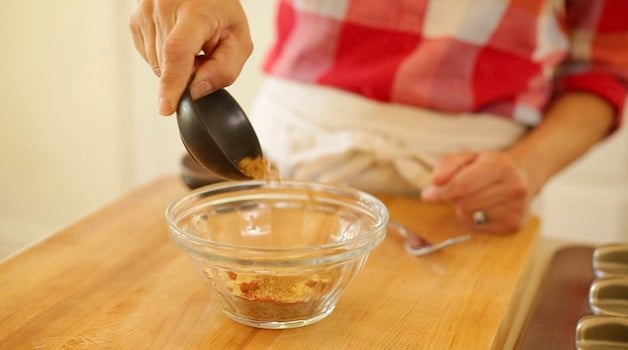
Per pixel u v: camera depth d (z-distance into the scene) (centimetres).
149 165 190
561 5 108
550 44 107
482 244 93
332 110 106
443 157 99
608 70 111
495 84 104
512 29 103
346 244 73
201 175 99
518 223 96
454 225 97
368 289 81
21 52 188
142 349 71
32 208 205
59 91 189
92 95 187
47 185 201
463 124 105
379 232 76
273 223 86
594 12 109
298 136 107
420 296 80
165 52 71
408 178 103
